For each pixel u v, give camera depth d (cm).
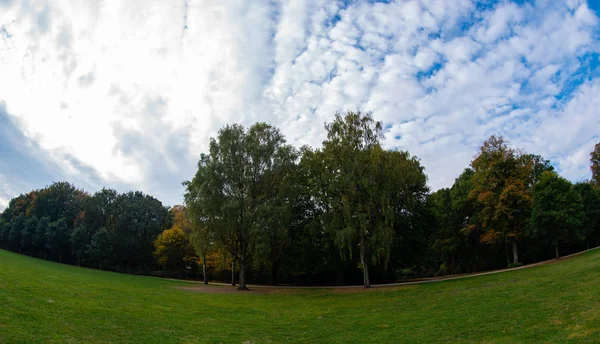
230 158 4188
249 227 3991
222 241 4162
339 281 5309
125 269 8094
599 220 5844
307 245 5084
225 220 3878
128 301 2545
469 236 6550
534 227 4750
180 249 7369
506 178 5309
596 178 6762
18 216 9962
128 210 9069
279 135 4422
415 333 1734
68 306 1975
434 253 6781
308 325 2167
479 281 3384
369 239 3856
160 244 7588
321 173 4516
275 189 4322
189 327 1967
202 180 4094
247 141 4266
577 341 1198
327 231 4125
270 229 3947
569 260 3966
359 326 2047
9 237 9688
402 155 4453
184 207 4581
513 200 5100
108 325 1747
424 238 5262
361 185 3919
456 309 2208
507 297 2294
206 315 2395
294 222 5094
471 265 6856
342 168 3997
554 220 4531
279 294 3831
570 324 1427
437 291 3138
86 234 8744
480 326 1681
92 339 1484
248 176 4141
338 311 2659
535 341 1313
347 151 3991
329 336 1842
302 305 3033
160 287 4047
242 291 4094
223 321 2230
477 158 5644
